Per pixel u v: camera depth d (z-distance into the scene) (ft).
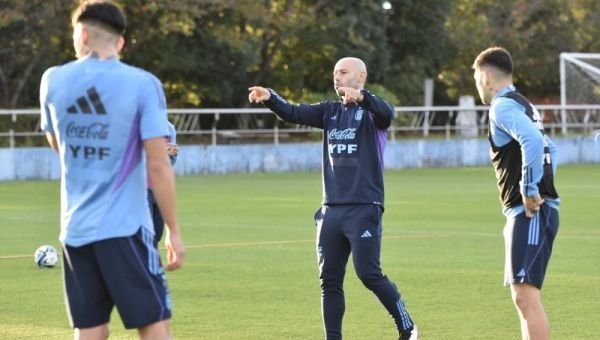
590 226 170.40
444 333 84.48
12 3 350.02
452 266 122.72
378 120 76.33
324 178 78.33
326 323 77.61
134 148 52.70
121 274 52.03
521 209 68.95
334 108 78.69
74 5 355.97
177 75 392.68
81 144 52.60
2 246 142.00
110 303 53.62
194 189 257.96
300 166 358.84
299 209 200.85
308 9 406.00
